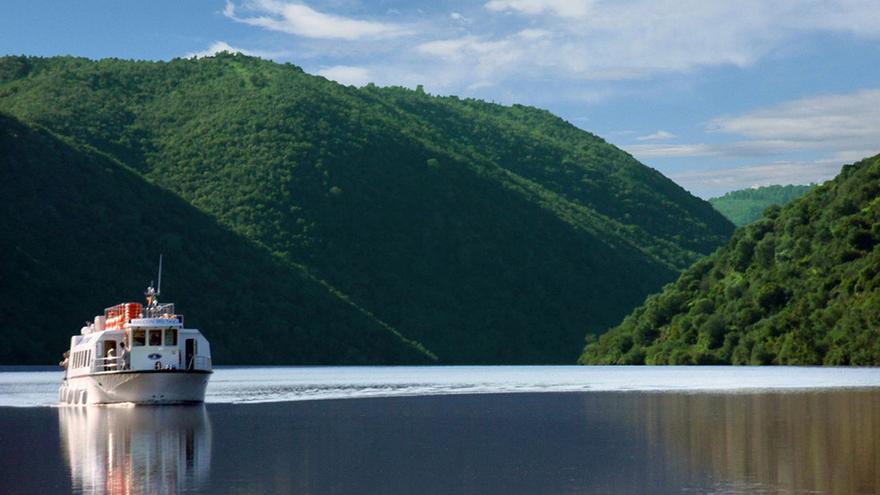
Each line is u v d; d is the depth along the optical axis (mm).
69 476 34281
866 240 142375
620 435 45625
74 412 63438
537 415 58562
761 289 147250
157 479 33469
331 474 34438
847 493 29109
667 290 176500
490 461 37312
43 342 182750
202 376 67062
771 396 71250
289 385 108438
